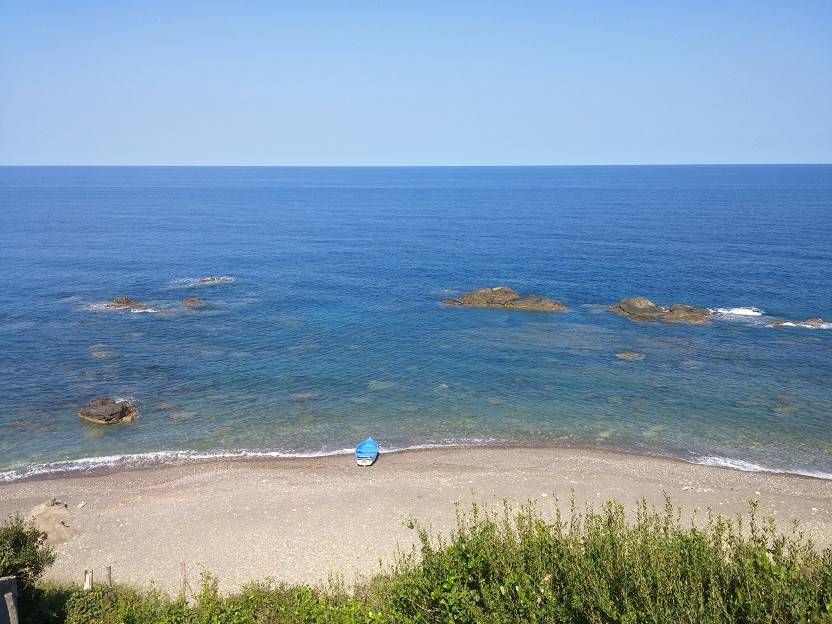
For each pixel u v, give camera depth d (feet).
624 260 297.53
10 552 66.49
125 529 92.02
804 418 129.59
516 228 427.33
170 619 58.75
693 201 631.56
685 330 189.47
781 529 87.97
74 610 66.90
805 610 36.73
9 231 400.47
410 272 278.05
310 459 115.14
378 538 88.79
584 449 117.70
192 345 176.96
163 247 345.72
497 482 104.63
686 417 130.72
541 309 212.64
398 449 118.73
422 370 158.30
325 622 53.06
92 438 123.03
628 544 46.11
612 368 158.61
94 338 181.88
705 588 41.98
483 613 43.01
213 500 100.01
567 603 41.98
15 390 144.46
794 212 501.15
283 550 86.22
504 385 148.46
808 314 204.95
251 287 249.14
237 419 131.34
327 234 406.82
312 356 168.55
